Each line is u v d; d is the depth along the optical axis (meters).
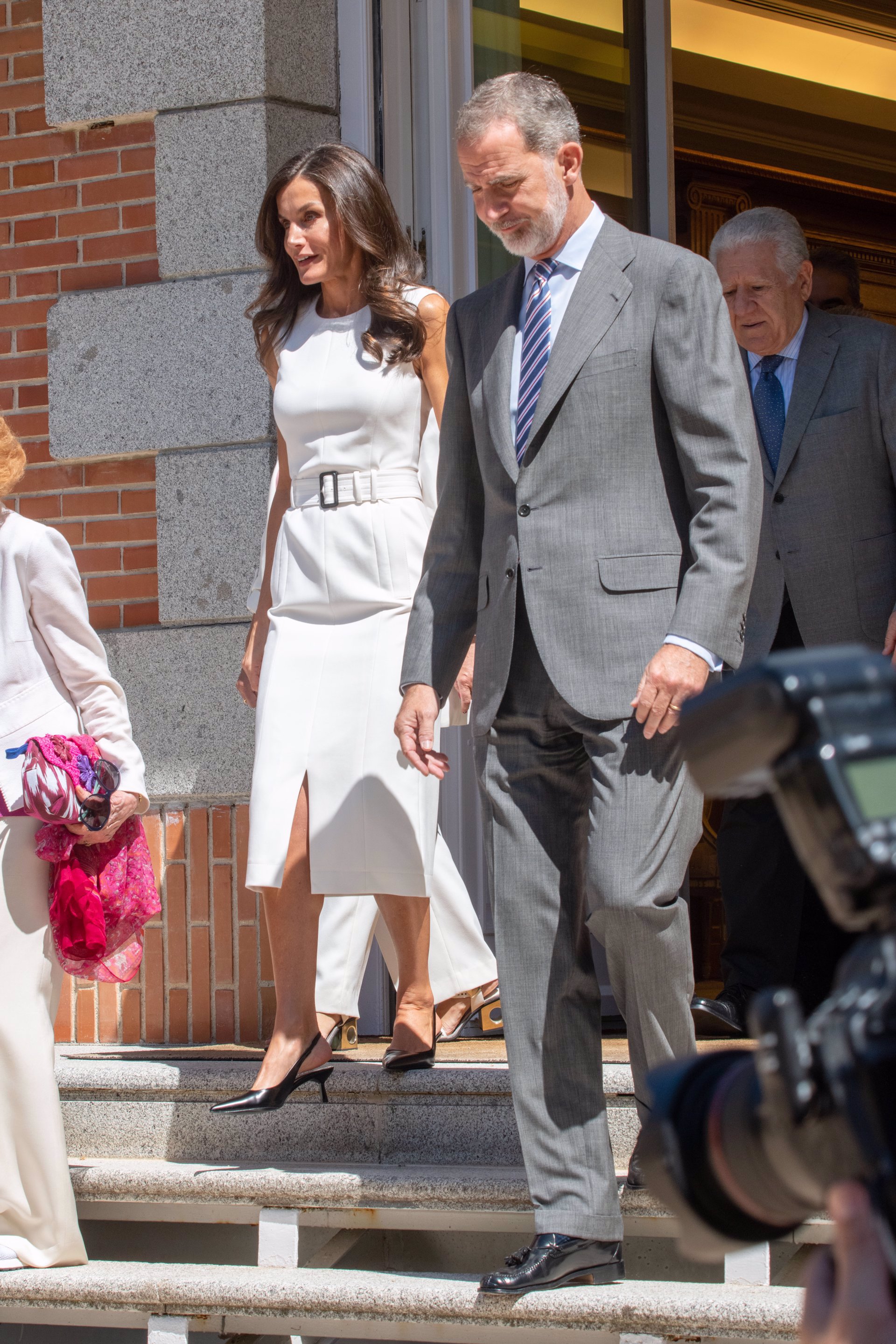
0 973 6.02
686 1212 1.43
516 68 8.45
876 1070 1.22
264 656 6.84
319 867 6.32
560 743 5.34
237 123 8.42
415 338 6.51
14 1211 6.03
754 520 4.93
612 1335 5.17
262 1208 6.16
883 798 1.24
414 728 5.62
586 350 5.11
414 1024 6.56
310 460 6.66
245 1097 6.23
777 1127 1.32
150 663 8.38
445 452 5.72
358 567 6.51
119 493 8.73
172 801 8.29
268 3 8.40
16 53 9.20
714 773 1.42
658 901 4.92
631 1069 5.30
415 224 8.55
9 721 6.09
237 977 8.03
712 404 4.95
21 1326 6.55
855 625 6.46
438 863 7.39
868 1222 1.24
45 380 8.98
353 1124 6.53
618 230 5.30
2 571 6.17
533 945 5.27
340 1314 5.51
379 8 8.62
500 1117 6.32
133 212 8.81
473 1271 6.40
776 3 13.40
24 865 6.07
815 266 9.12
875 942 1.29
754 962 6.87
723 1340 5.02
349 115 8.64
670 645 4.80
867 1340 1.23
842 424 6.45
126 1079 6.89
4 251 9.12
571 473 5.14
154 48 8.61
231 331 8.39
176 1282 5.75
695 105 14.70
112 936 6.25
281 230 6.80
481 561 5.68
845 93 15.42
